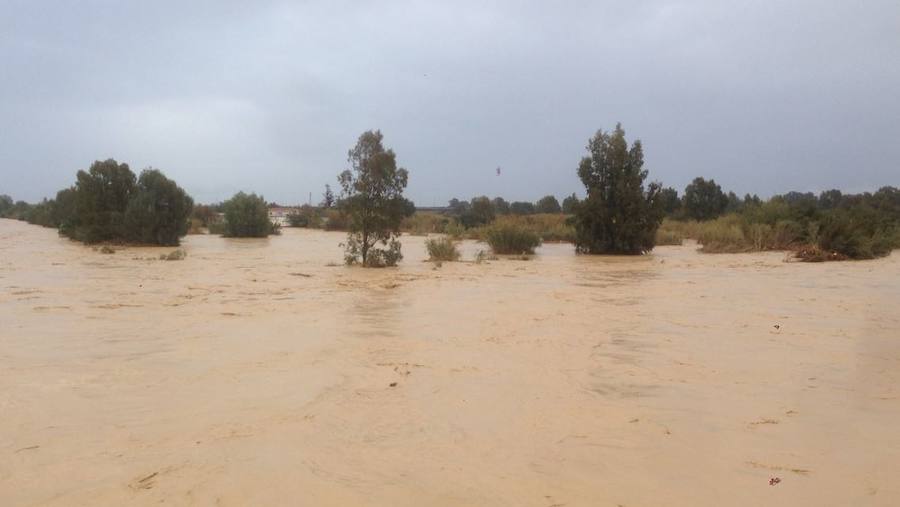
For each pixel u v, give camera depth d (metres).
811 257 24.62
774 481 4.08
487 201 62.38
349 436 4.86
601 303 12.70
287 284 15.86
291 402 5.72
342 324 9.97
